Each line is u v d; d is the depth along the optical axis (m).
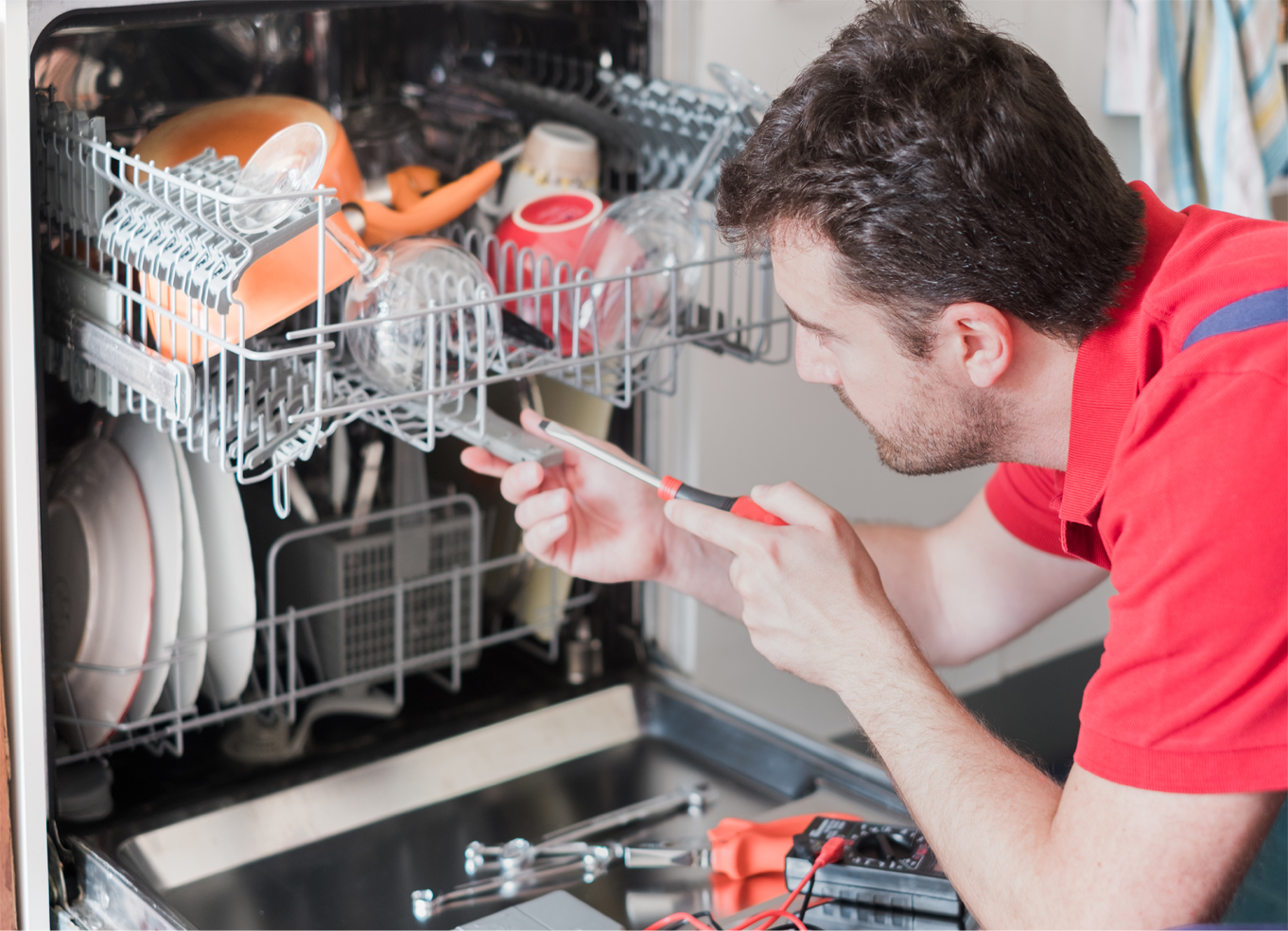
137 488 0.98
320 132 0.79
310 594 1.19
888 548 1.16
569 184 1.17
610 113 1.21
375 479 1.19
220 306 0.73
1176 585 0.67
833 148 0.75
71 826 1.00
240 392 0.75
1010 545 1.12
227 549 1.04
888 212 0.74
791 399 1.42
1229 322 0.70
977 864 0.75
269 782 1.09
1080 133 0.77
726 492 1.39
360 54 1.22
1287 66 1.77
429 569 1.23
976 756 0.77
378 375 0.90
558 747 1.21
